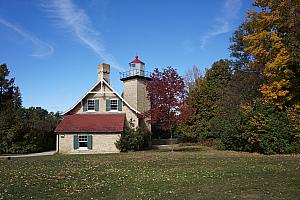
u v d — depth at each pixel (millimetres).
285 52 30156
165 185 13438
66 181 15203
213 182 13750
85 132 39438
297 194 11000
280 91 30344
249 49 34156
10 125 41594
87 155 33250
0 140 40906
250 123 30578
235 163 20875
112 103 43344
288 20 28406
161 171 18047
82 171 19031
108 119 41312
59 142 39906
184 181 14273
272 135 28641
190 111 35719
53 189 13203
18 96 53625
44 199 11398
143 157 28297
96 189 13023
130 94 48844
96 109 43281
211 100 51750
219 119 40781
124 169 19609
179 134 53625
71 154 36281
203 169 18219
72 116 42719
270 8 32594
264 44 32500
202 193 11656
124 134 39062
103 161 25516
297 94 30484
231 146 35906
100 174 17484
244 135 31578
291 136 28203
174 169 18766
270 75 31000
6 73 52688
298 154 27578
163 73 35219
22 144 41875
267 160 22078
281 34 31984
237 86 43156
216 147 39625
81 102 43469
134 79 48562
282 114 28797
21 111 44688
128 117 42812
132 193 12016
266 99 31359
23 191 12828
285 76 30359
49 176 17000
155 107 34812
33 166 22469
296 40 28391
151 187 13078
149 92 35500
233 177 14945
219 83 52938
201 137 51156
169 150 37719
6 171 19484
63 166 22203
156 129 56750
